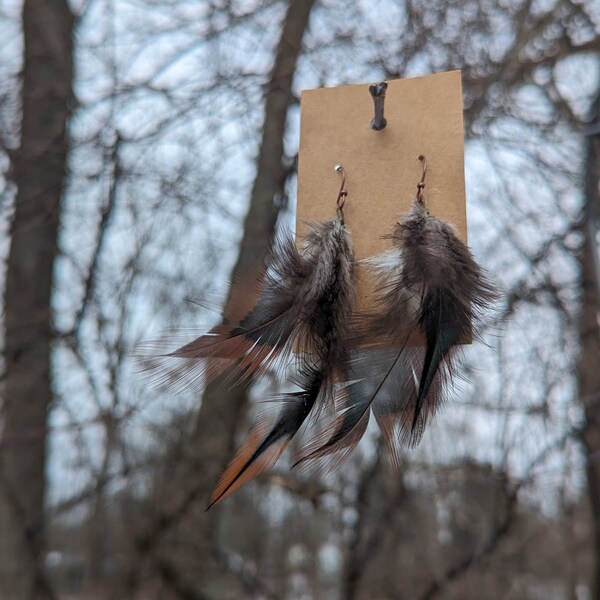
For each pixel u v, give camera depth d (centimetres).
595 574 942
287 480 738
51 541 786
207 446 743
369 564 828
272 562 905
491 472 865
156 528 733
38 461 789
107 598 729
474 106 788
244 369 258
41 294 817
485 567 871
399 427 252
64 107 832
